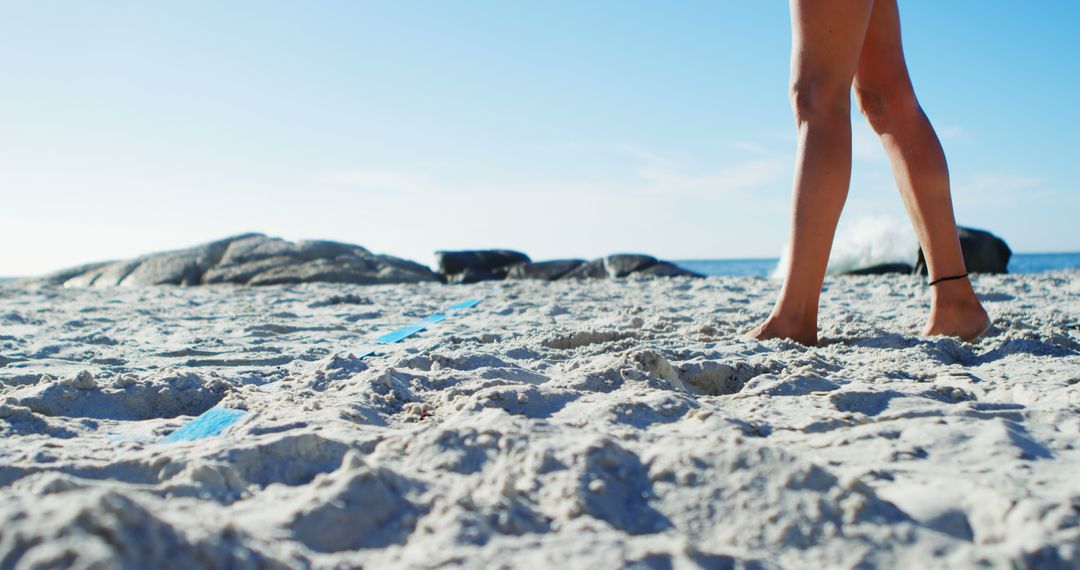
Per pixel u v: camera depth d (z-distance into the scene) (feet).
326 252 29.94
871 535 2.58
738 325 8.32
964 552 2.45
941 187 7.23
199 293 18.35
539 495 2.97
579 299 12.92
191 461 3.38
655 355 5.28
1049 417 4.25
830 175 6.62
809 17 6.55
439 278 33.37
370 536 2.63
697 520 2.77
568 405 4.43
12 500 2.49
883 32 7.21
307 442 3.62
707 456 3.09
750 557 2.40
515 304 11.56
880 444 3.71
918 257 26.71
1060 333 7.24
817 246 6.78
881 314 9.66
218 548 2.10
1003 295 11.68
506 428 3.68
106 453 3.77
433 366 5.75
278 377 5.89
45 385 4.93
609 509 2.86
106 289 21.63
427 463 3.38
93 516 1.98
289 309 12.55
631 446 3.49
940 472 3.29
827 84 6.59
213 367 6.50
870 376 5.39
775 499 2.78
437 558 2.35
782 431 4.12
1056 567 2.36
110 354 7.18
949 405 4.49
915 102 7.30
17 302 14.83
